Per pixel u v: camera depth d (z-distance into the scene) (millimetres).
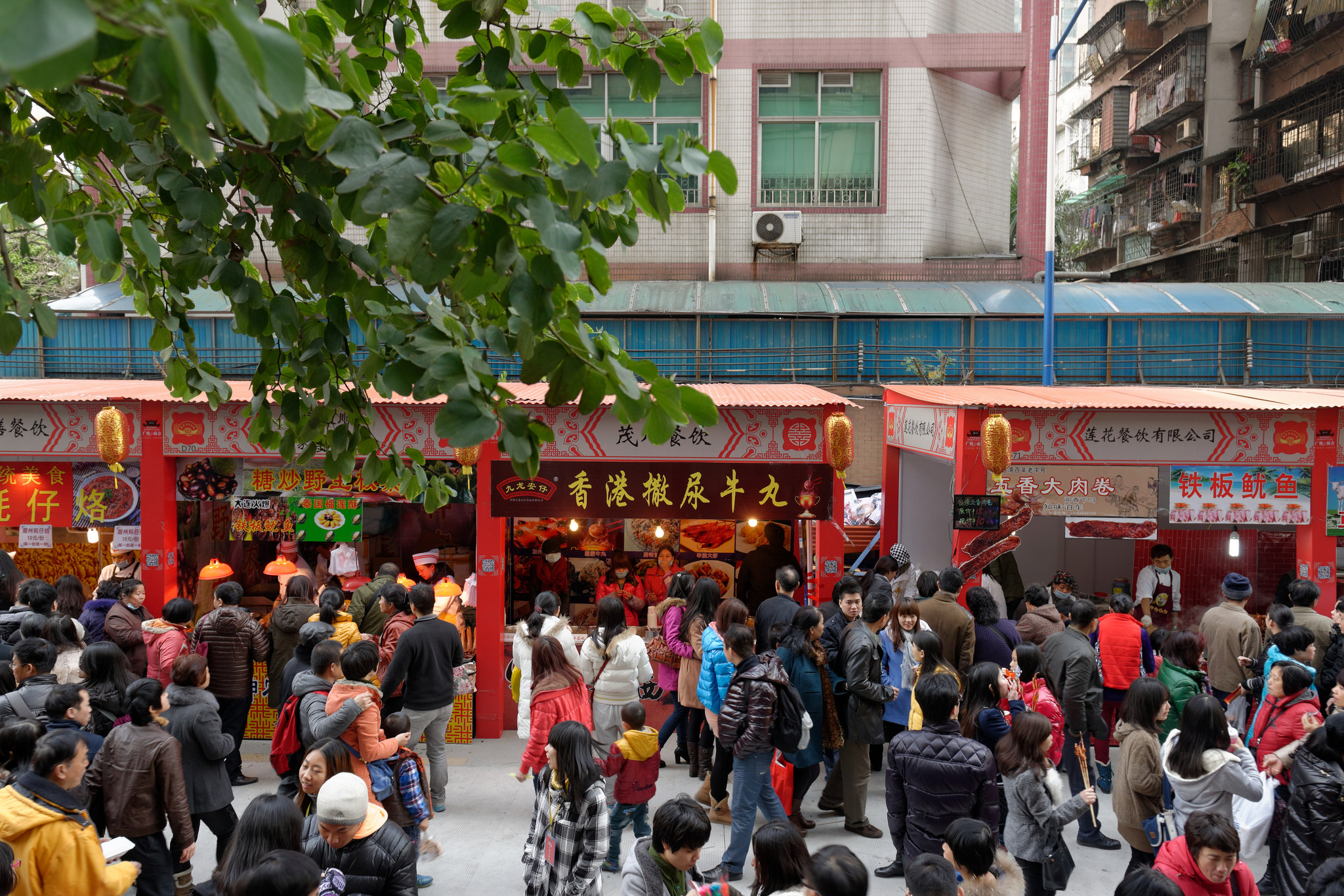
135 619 7172
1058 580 9930
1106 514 8758
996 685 5457
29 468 8453
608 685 6621
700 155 1934
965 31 15023
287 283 2887
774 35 14469
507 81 2477
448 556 10516
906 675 6852
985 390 9961
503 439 2008
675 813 3539
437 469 8367
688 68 2455
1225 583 7660
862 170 14695
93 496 8469
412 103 2439
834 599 7578
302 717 5359
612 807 6035
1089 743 6578
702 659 6871
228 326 13406
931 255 14758
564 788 4148
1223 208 23109
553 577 10195
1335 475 8211
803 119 14594
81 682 6180
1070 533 9531
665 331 13688
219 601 7332
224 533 9977
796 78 14594
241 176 2545
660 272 14688
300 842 3340
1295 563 11039
